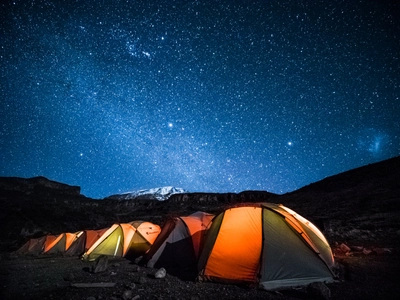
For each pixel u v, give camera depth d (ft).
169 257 30.35
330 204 104.99
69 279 24.85
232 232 22.06
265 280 18.83
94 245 40.96
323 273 19.63
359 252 30.76
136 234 40.91
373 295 16.33
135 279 23.53
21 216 109.40
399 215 56.65
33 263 38.99
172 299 17.13
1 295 20.27
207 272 21.43
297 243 20.52
